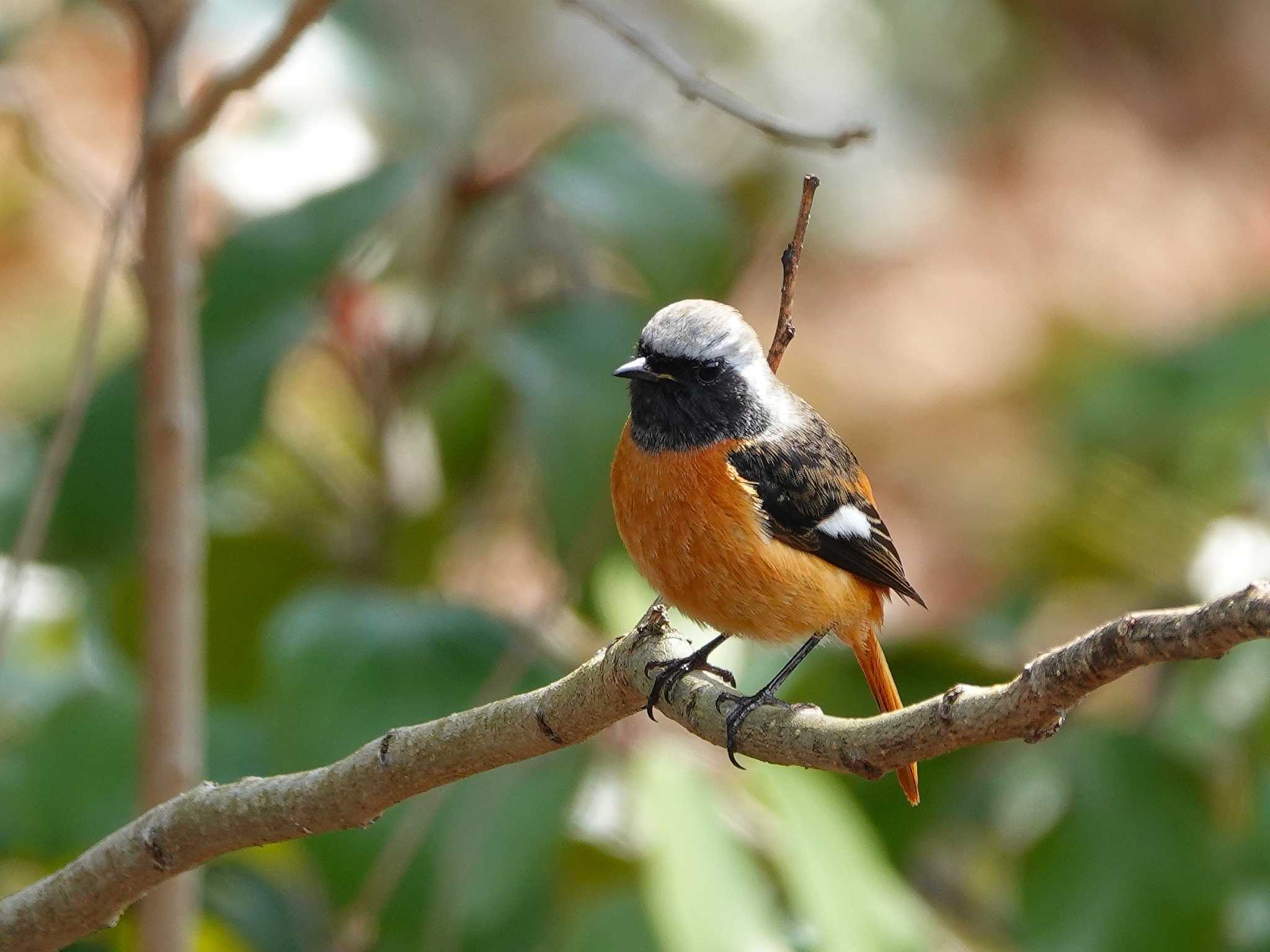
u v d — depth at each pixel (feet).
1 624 26.84
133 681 37.70
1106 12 76.95
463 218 39.06
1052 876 35.42
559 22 61.62
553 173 35.29
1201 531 43.96
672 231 35.37
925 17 68.39
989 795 41.45
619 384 34.73
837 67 61.36
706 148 56.34
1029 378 63.26
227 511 41.47
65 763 34.53
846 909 28.96
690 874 29.09
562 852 33.37
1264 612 15.05
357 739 32.32
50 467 27.30
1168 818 35.37
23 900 22.49
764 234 47.37
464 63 59.47
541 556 44.88
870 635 31.24
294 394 45.62
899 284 66.54
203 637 41.47
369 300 40.16
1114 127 73.72
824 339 65.26
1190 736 39.11
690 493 28.45
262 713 36.63
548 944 32.14
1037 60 73.15
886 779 37.47
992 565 56.70
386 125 38.88
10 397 52.24
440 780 21.31
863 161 63.10
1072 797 35.76
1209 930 34.81
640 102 58.70
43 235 56.24
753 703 21.47
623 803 35.45
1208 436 44.55
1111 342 62.44
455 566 46.73
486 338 35.32
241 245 34.96
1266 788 35.76
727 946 28.68
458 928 31.37
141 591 34.65
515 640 34.17
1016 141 71.46
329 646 33.12
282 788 21.36
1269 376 43.88
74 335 53.67
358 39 39.04
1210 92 76.07
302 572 41.52
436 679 33.12
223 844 21.65
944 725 18.28
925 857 42.16
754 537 28.45
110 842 22.00
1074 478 46.21
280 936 36.45
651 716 22.90
